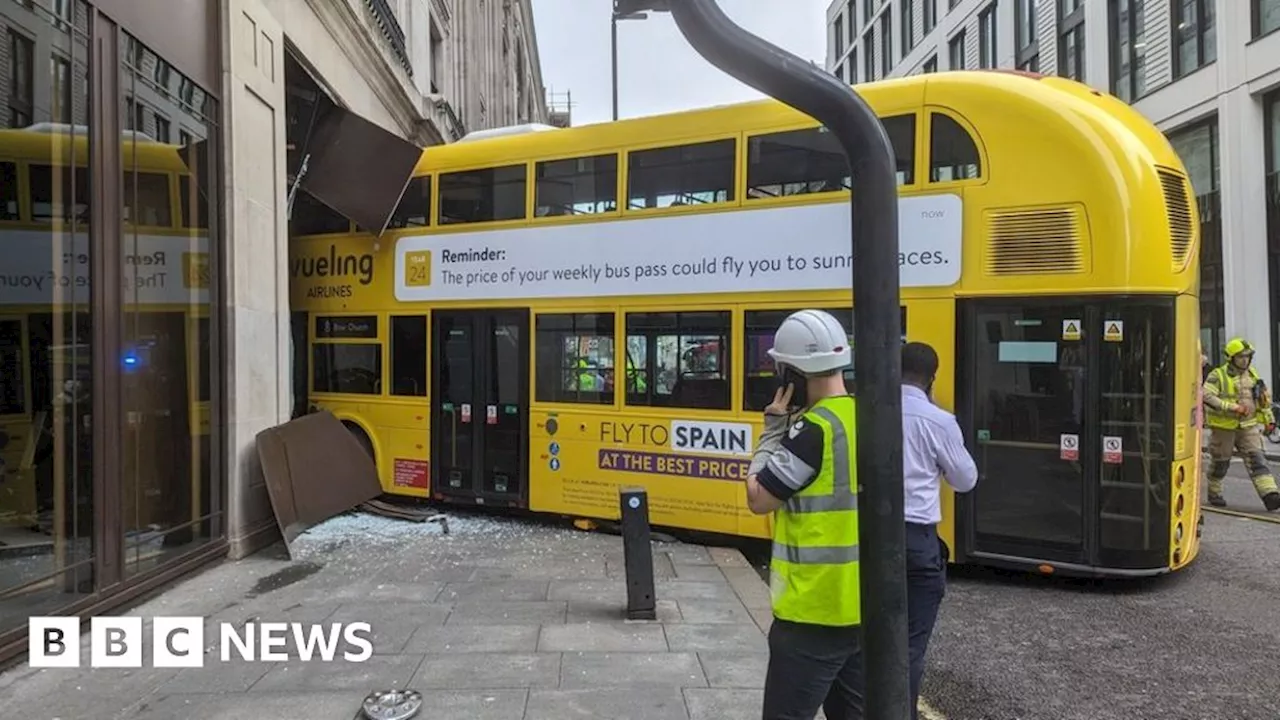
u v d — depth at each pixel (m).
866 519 1.95
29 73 4.76
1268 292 16.95
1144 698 4.14
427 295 8.33
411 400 8.45
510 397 7.86
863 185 1.92
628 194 7.21
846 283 6.29
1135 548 5.59
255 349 7.33
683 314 6.96
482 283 7.99
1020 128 5.77
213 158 6.85
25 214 4.71
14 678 4.22
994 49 28.31
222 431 6.82
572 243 7.49
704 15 1.98
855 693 2.87
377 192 8.40
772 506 2.69
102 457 5.19
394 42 14.13
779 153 6.58
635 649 4.62
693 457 6.93
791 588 2.67
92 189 5.18
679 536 7.43
